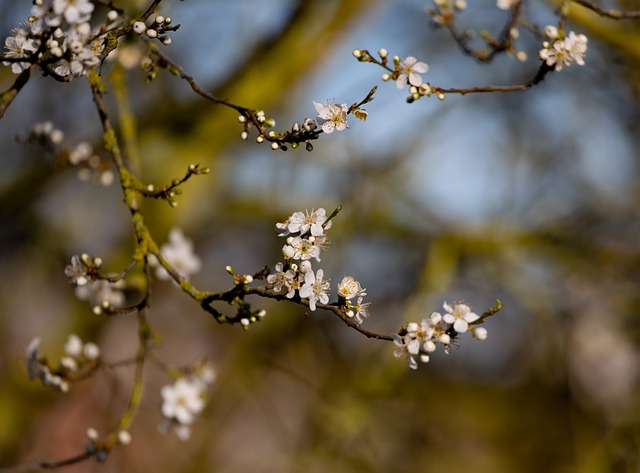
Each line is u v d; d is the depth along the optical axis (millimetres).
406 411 6750
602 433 6234
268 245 7645
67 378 2910
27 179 5445
